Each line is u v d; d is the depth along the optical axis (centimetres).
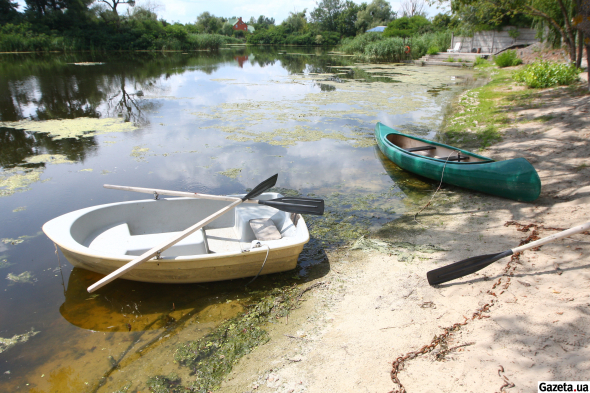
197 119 1027
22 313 323
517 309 273
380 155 754
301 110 1143
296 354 268
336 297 334
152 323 311
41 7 3575
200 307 330
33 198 546
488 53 2558
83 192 569
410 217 495
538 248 354
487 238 406
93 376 260
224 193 571
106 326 308
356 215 507
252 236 409
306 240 356
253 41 6225
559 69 1230
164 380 255
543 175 564
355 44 3778
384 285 341
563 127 754
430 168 591
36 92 1417
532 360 225
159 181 614
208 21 6688
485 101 1157
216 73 2177
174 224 433
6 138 840
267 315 317
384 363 247
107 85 1634
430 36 3125
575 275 300
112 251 356
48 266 389
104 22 3731
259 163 701
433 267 363
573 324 246
